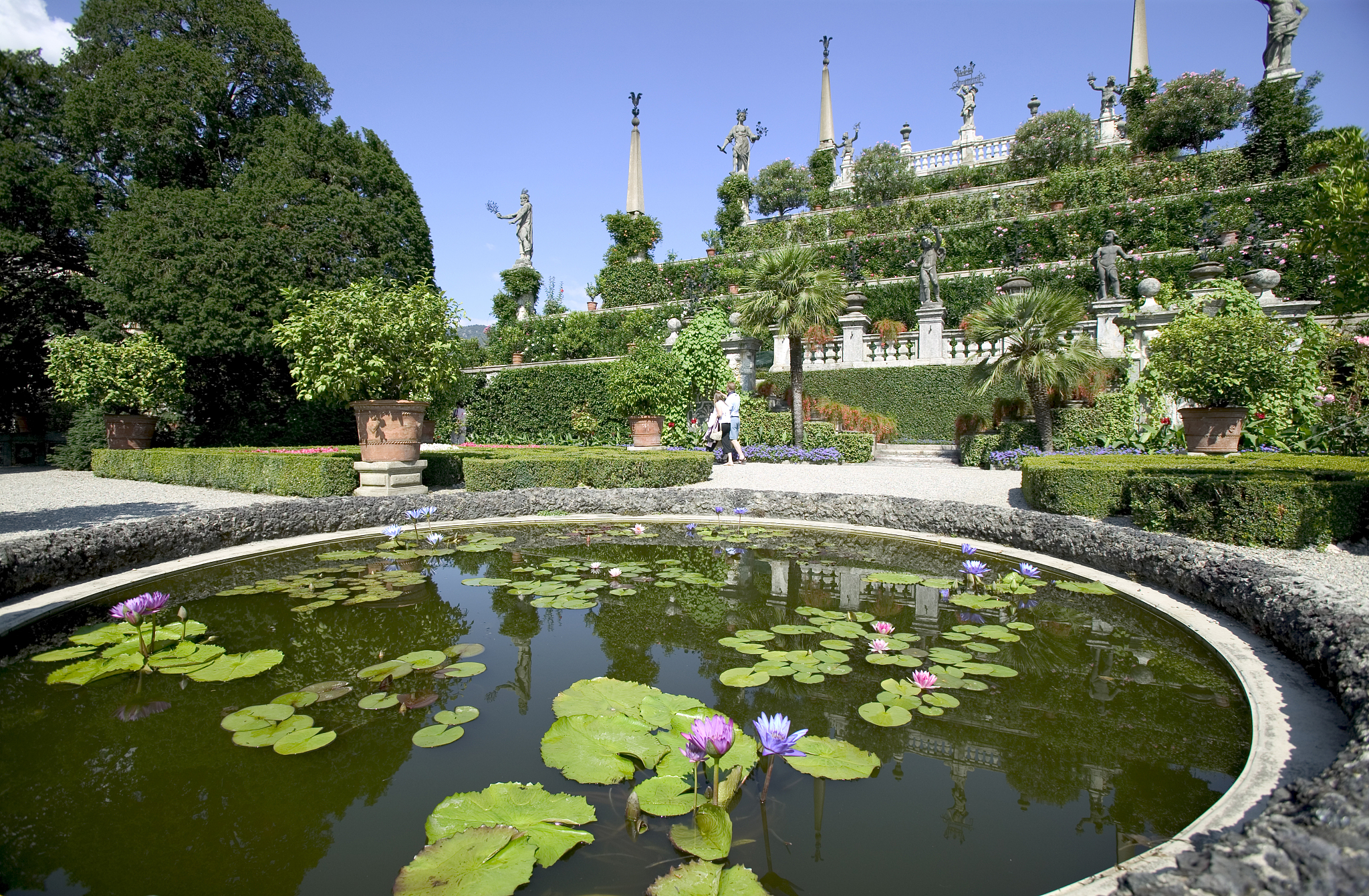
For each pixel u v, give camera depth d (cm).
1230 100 1845
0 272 1215
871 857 151
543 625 328
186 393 1217
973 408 1234
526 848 145
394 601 370
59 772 190
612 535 577
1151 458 679
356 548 516
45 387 1373
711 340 1287
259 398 1352
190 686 251
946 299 1639
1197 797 177
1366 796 131
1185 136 1939
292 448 1095
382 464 742
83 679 253
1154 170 1772
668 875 138
